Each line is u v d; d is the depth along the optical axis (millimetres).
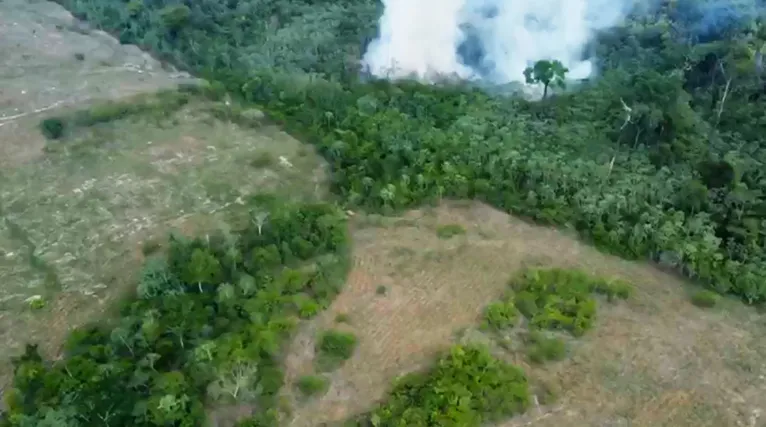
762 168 56188
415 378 41844
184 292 46625
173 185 56906
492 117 64062
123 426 39156
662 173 56688
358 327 45469
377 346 44406
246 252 49656
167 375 40938
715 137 60344
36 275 49750
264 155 59844
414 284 48406
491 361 42281
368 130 61031
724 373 43000
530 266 49656
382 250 50750
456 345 43750
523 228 53156
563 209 53875
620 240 51438
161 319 44438
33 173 58031
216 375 40969
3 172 58094
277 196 55500
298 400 41531
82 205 55125
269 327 43938
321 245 49969
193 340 43406
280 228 50656
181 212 54531
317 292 46906
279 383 41875
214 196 55938
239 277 47156
